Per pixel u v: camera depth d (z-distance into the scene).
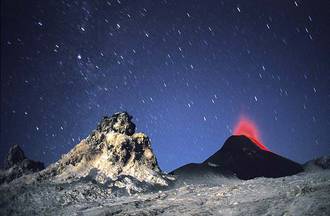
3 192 91.44
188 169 111.81
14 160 117.25
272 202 51.62
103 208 70.50
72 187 91.88
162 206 64.88
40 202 83.50
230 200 60.34
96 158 106.06
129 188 92.75
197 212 54.94
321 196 46.41
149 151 109.00
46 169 105.06
